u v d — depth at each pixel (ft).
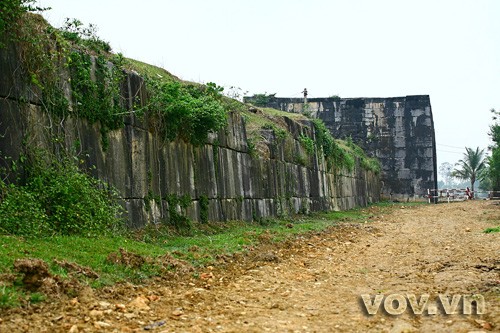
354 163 120.78
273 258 37.55
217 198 55.72
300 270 34.27
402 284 28.91
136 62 57.36
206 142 54.03
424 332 19.92
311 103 168.55
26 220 29.81
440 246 43.86
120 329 19.30
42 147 33.58
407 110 169.37
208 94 58.34
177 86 48.70
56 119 34.73
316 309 23.71
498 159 145.59
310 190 86.94
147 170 43.62
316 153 92.27
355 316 22.38
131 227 40.42
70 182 33.88
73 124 36.01
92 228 33.65
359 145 168.35
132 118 42.06
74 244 29.48
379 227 66.69
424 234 55.42
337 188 104.99
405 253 40.91
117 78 39.86
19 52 32.58
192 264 32.50
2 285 20.71
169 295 25.21
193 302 24.34
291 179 78.43
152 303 23.41
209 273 30.89
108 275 26.00
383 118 169.58
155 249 33.94
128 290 24.86
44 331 18.17
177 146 48.80
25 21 33.27
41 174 33.01
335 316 22.43
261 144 70.59
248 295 26.43
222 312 22.65
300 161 82.79
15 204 30.25
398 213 97.60
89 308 21.20
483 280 28.63
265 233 50.16
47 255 25.62
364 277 31.50
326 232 58.54
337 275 32.35
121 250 29.07
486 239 46.78
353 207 116.57
